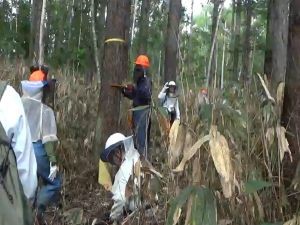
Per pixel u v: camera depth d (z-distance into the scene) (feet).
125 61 20.56
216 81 10.68
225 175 8.55
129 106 22.38
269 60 30.91
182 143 10.02
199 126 10.12
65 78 24.61
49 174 14.37
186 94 10.89
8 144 7.18
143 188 11.83
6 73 24.85
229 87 12.07
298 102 9.74
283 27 30.94
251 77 12.30
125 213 13.48
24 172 7.38
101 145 20.12
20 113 7.38
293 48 9.77
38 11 56.80
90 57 58.44
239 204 9.67
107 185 15.67
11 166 7.19
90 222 14.84
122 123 21.15
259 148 10.19
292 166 9.82
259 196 9.86
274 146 9.84
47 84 14.21
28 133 7.50
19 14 79.87
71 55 57.98
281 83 10.21
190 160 10.46
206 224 8.57
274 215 9.63
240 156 9.78
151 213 11.96
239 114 10.18
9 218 6.98
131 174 12.26
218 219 9.61
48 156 14.17
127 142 13.88
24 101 13.89
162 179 11.66
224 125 10.08
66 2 75.66
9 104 7.31
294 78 9.76
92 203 17.02
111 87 20.16
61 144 19.48
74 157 19.97
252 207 9.61
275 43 30.68
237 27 65.21
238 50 51.29
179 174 10.68
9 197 7.07
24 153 7.37
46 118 14.03
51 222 15.20
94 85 25.30
